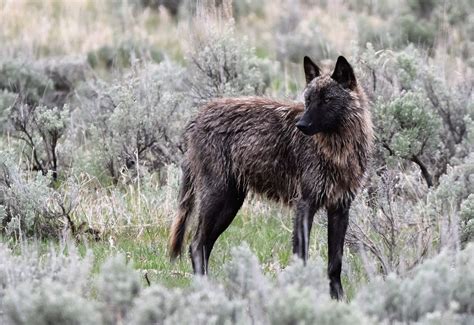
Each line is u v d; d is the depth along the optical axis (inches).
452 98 1540.4
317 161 1071.6
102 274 778.2
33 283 792.9
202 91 1652.3
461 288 778.8
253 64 1860.2
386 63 1620.3
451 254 962.7
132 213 1334.9
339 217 1088.2
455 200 1197.1
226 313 719.1
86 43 2490.2
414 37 2401.6
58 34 2603.3
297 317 677.9
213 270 1136.2
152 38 2534.5
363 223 1136.8
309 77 1104.2
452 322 693.3
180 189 1198.9
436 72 1696.6
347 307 694.5
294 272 797.2
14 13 2775.6
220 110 1162.6
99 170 1513.3
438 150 1443.2
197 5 1856.5
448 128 1524.4
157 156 1545.3
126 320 729.6
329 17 2807.6
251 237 1275.8
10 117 1674.5
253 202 1387.8
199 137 1171.3
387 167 1353.3
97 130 1566.2
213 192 1155.9
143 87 1689.2
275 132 1114.1
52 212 1273.4
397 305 754.8
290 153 1101.7
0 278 818.2
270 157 1117.7
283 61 2423.7
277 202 1143.0
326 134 1063.0
